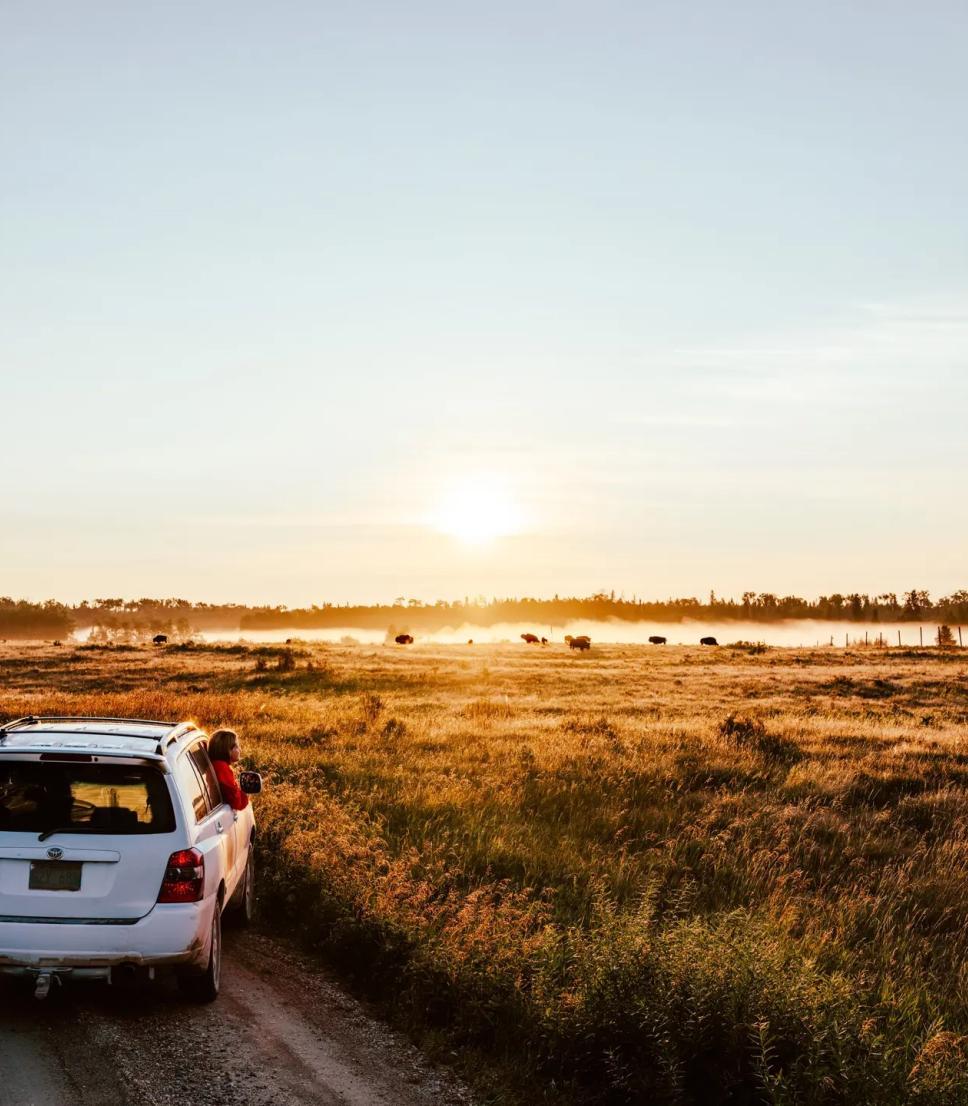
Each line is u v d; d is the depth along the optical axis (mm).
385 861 10203
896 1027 6938
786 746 23094
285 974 8273
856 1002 6824
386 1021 7387
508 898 9039
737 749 22156
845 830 14383
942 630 169250
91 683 48594
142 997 7461
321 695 43625
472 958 7551
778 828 13969
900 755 22125
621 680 57438
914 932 10016
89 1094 5707
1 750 6949
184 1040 6656
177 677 52000
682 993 6434
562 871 10953
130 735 7668
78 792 7465
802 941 8727
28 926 6613
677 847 12633
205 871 7090
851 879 11922
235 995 7656
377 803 14242
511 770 17906
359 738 23078
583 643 110062
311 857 10516
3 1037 6508
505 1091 6250
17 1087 5727
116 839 6816
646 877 10758
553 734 24891
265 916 9883
